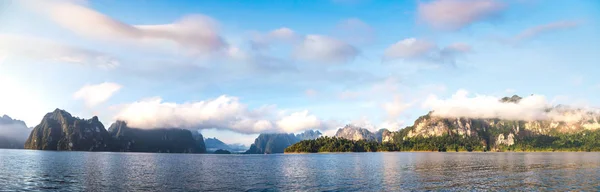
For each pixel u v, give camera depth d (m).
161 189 76.81
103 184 83.75
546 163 162.75
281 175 106.50
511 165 147.75
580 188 75.38
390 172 113.88
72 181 88.94
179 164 171.00
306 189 76.56
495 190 73.31
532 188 75.81
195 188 78.62
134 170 125.62
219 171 123.12
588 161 180.75
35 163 157.00
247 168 138.62
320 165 156.12
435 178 94.31
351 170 123.62
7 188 77.50
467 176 99.38
